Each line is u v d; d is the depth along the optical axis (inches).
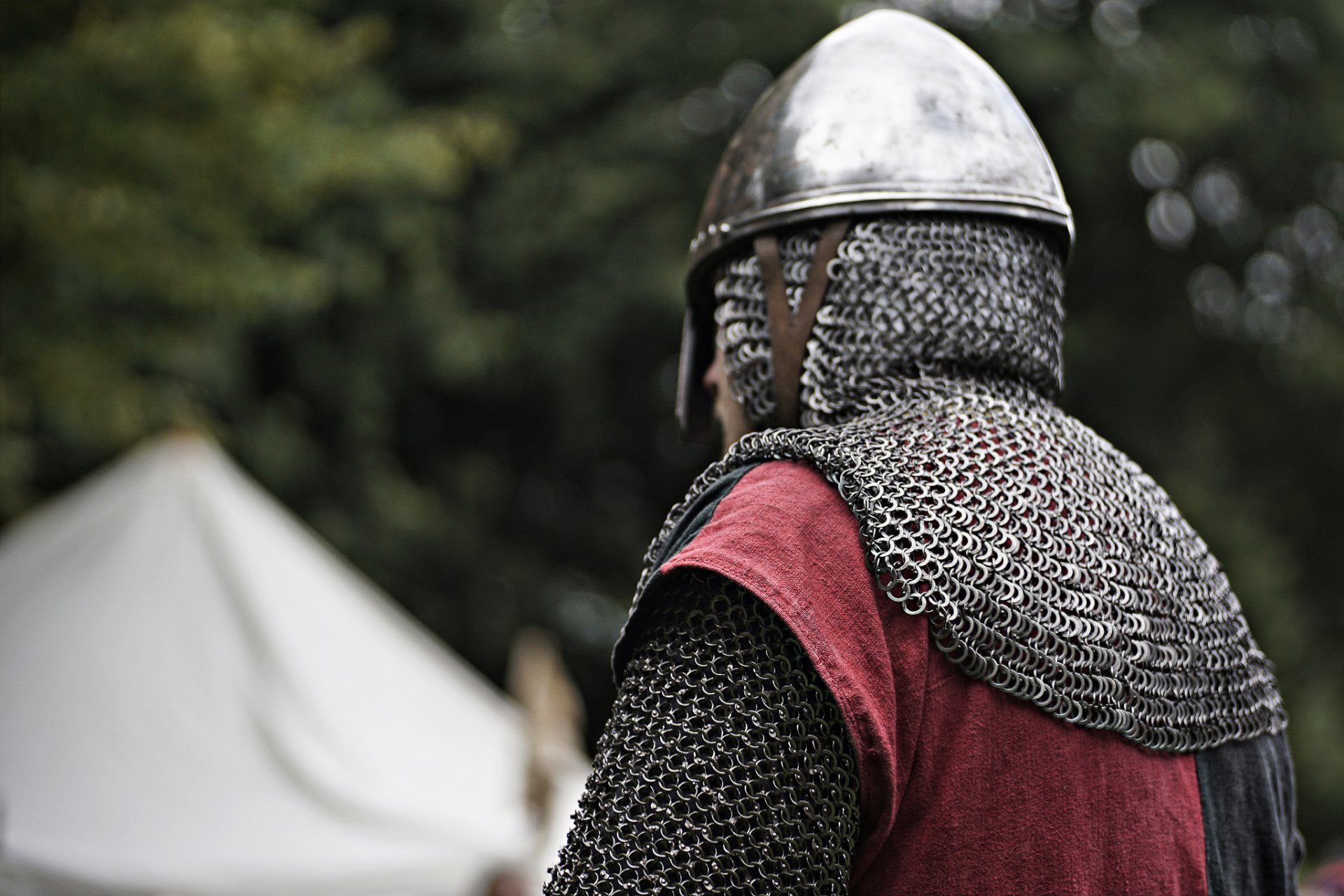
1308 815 465.7
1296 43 597.0
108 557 283.1
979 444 61.3
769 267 68.2
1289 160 596.4
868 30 71.3
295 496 523.2
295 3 338.0
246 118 309.9
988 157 67.2
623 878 54.1
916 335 65.4
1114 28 566.3
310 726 265.9
